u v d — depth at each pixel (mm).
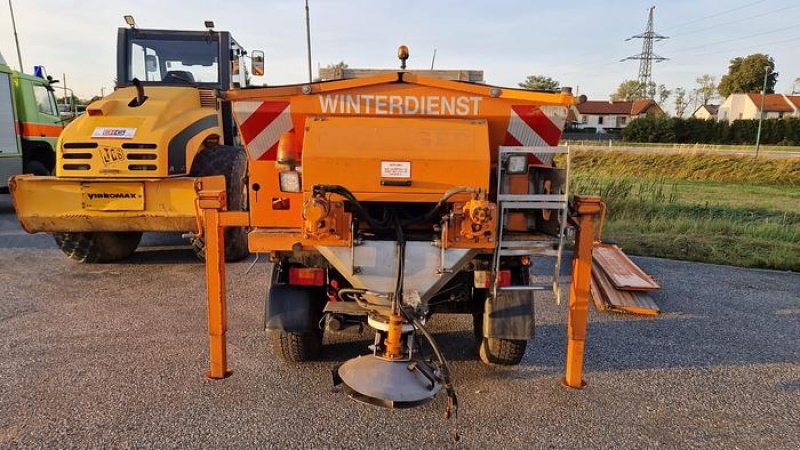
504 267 3895
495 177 3824
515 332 3873
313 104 3719
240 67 8516
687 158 26766
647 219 11523
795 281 7305
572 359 3957
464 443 3262
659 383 4145
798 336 5250
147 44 7918
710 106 79375
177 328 5016
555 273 3670
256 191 3873
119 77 7949
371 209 3785
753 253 8773
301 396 3770
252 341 4742
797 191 19844
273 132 3791
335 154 3463
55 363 4238
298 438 3266
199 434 3281
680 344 4973
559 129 3738
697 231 10445
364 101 3711
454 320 5371
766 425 3578
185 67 8016
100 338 4762
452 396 3125
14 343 4629
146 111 6523
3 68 10758
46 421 3400
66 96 16375
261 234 3713
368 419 3494
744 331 5355
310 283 3850
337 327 3869
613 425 3516
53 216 6266
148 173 6230
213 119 7297
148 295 6004
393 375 3207
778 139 41281
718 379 4246
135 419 3438
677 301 6316
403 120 3693
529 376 4176
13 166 11078
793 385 4168
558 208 3613
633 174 25984
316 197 3279
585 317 3879
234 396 3752
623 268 7020
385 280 3461
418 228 3746
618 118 72625
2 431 3281
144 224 6363
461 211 3400
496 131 3793
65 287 6266
